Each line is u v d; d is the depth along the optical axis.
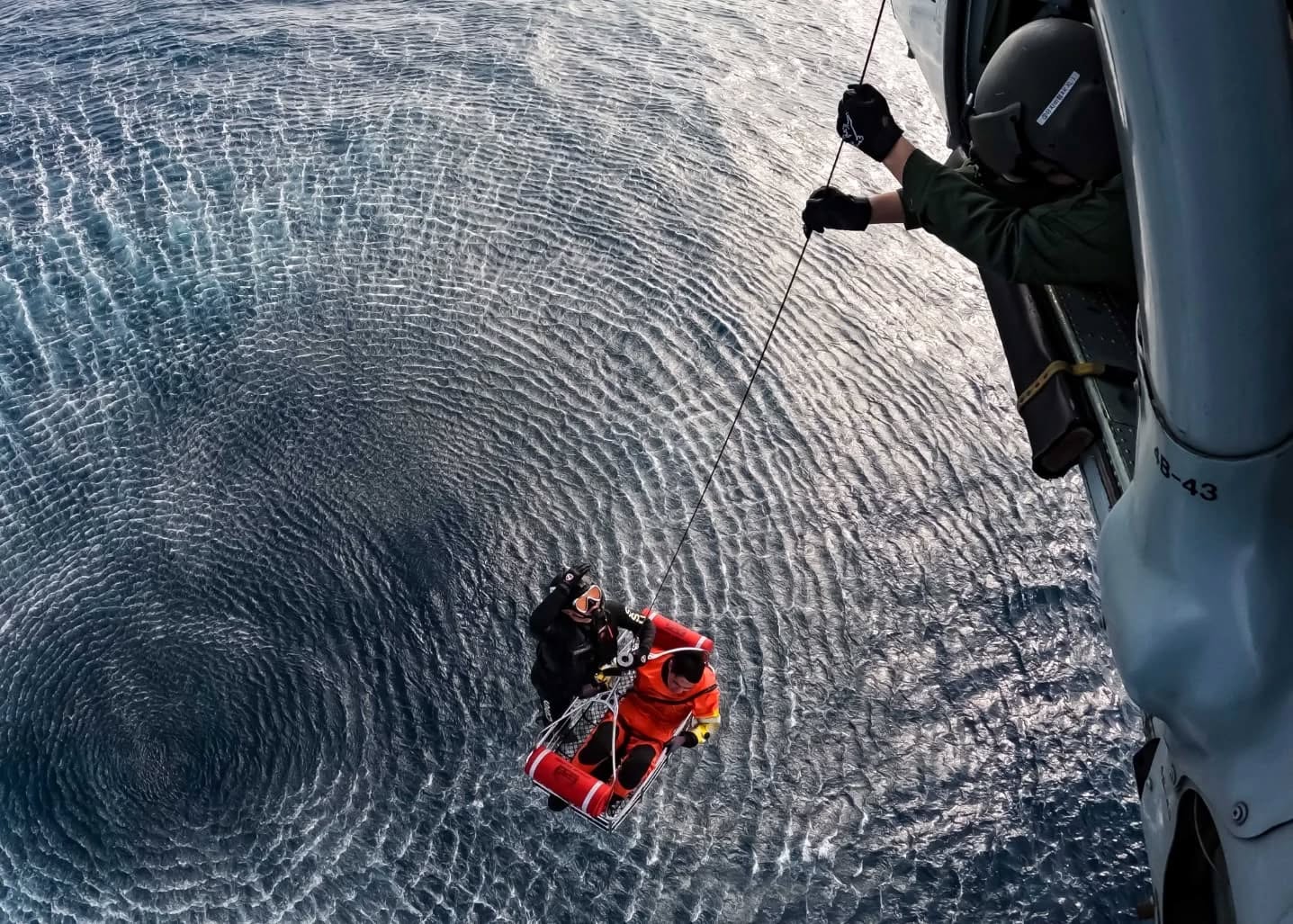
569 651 8.02
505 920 13.39
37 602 17.22
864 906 13.29
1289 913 3.03
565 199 23.19
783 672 15.73
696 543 17.39
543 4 29.08
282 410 19.62
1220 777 3.37
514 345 20.52
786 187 23.52
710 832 14.05
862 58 27.28
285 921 13.55
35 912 13.78
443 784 14.82
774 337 20.42
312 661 16.27
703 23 28.39
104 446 19.31
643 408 19.38
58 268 22.02
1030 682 15.52
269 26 28.36
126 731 15.54
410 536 17.64
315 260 22.16
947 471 18.20
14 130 25.11
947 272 21.83
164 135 24.88
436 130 24.80
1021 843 13.79
